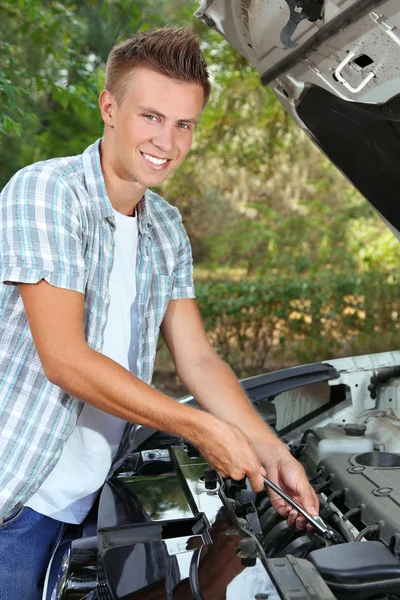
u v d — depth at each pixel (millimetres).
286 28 1423
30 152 6180
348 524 1589
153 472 1763
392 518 1453
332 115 1680
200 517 1458
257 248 7066
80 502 1659
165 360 6242
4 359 1473
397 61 1342
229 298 6500
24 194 1397
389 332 6469
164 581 1224
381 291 6547
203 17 1618
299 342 6461
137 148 1433
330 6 1329
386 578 1204
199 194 7086
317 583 1162
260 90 6836
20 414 1471
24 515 1600
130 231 1597
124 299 1616
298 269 6871
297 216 7133
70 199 1437
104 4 5113
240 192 7148
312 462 1976
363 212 6980
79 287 1389
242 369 6309
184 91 1390
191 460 1761
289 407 2223
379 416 2166
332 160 1801
